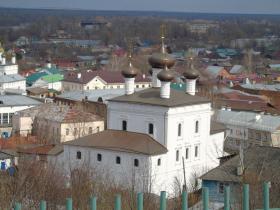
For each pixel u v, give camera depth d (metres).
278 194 61.28
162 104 116.62
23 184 64.38
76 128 167.25
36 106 184.25
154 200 72.44
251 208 47.00
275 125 177.12
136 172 112.69
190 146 122.12
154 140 117.38
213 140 129.75
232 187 67.81
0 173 85.25
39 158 123.94
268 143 175.38
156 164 114.12
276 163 90.00
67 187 84.94
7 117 185.38
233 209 48.12
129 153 114.06
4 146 148.50
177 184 103.69
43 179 73.12
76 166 118.31
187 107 120.31
